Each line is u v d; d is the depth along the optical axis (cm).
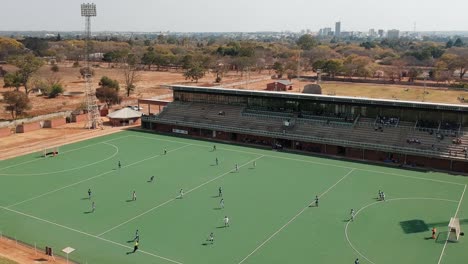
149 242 5966
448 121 10006
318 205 7244
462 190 7962
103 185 8181
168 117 12712
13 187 8044
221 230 6334
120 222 6594
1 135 11706
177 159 9888
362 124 10638
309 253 5662
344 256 5581
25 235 6159
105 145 11038
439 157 9138
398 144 9750
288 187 8106
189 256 5594
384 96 18650
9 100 13675
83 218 6725
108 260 5475
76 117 13762
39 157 9925
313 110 11538
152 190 7931
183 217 6781
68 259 5481
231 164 9525
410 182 8400
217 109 12588
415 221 6631
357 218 6738
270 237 6116
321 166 9412
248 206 7206
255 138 11344
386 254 5631
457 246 5850
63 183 8269
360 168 9281
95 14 13500
